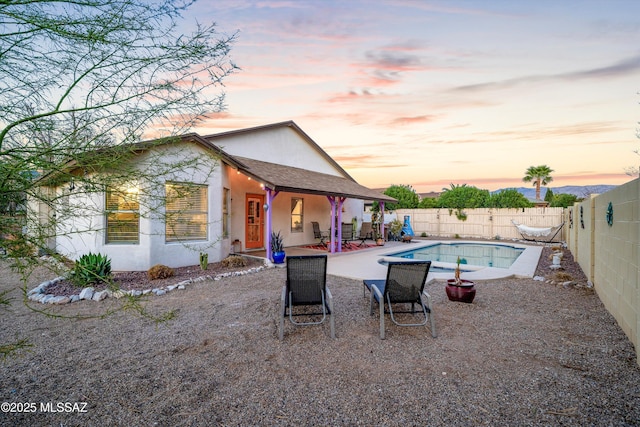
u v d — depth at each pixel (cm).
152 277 770
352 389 302
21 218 250
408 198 2600
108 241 884
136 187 356
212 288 708
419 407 273
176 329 461
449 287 609
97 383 314
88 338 428
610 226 534
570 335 436
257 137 1388
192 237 973
